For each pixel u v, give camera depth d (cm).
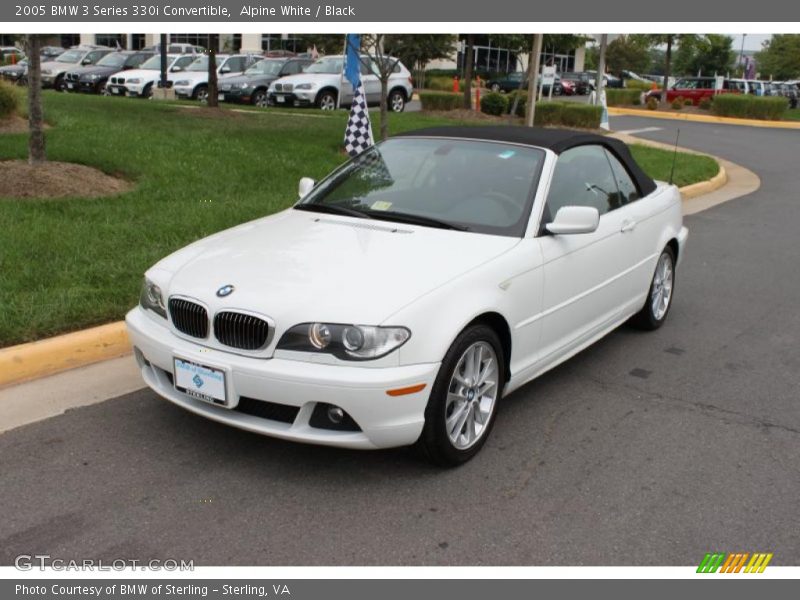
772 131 2691
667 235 619
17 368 482
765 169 1731
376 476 394
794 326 664
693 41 3841
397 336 359
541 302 451
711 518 368
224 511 360
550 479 397
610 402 495
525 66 5253
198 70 2667
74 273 604
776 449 439
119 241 692
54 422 437
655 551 343
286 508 364
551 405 488
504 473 402
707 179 1441
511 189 473
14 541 335
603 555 339
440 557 334
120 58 2978
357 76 1316
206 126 1434
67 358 504
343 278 385
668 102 3647
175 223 757
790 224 1112
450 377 383
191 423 441
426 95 2412
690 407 492
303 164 1127
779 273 841
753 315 693
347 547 338
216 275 400
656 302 638
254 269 401
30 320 515
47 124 1300
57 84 2820
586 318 513
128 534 342
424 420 376
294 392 360
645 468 412
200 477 388
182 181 948
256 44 4672
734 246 965
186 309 391
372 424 361
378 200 487
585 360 570
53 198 818
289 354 363
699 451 434
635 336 629
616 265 539
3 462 394
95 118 1402
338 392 355
